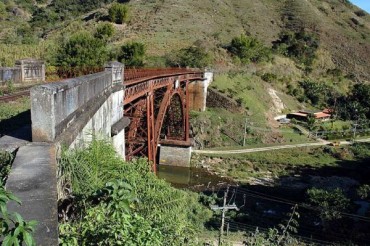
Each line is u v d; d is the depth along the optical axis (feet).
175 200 28.73
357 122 198.29
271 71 228.63
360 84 234.79
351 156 157.79
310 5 363.76
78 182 19.70
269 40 284.61
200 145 153.79
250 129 165.89
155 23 246.06
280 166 143.74
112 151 28.07
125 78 60.23
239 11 325.21
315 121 196.03
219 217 86.33
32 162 16.60
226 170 137.18
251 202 110.93
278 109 200.95
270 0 363.15
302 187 126.00
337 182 131.44
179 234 21.72
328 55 290.76
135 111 66.13
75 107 25.53
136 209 22.22
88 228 13.60
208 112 166.09
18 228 8.27
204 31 248.73
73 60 100.99
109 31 216.33
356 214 99.40
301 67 255.91
